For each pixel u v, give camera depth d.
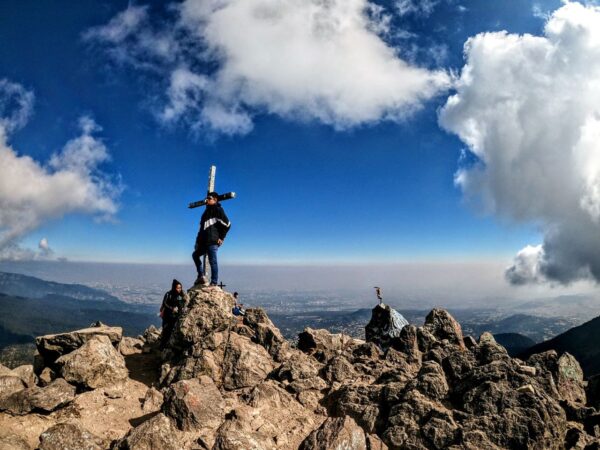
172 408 10.20
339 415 10.97
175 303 15.84
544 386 11.12
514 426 9.08
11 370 13.35
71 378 11.87
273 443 9.38
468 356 12.93
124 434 9.83
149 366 14.99
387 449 9.45
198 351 13.44
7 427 9.76
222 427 9.55
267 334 15.48
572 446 9.27
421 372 12.08
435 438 9.18
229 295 15.21
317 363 15.05
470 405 10.12
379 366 14.03
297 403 11.66
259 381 12.88
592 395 12.10
